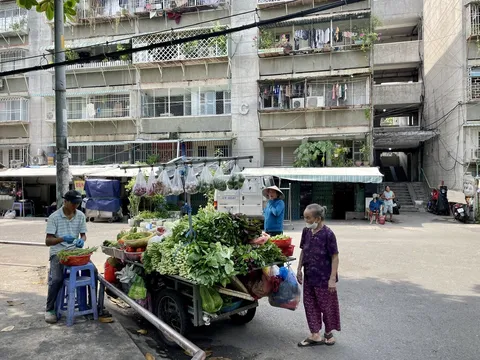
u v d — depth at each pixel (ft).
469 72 59.16
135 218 51.70
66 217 16.29
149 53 65.87
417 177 88.28
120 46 68.28
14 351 12.88
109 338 14.05
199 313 14.05
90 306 16.43
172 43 20.04
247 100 64.18
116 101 68.74
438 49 71.56
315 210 14.58
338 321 14.53
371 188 67.10
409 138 69.72
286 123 62.85
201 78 65.87
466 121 59.36
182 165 17.39
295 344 14.73
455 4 62.18
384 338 15.08
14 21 73.67
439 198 64.75
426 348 14.15
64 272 15.93
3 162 74.84
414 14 80.07
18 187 71.46
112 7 69.05
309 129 62.13
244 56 64.39
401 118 92.32
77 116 69.77
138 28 68.13
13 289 20.70
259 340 15.14
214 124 65.10
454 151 62.54
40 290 20.49
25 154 72.74
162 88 67.10
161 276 16.11
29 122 72.28
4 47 73.92
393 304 19.10
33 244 29.07
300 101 61.72
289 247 16.99
